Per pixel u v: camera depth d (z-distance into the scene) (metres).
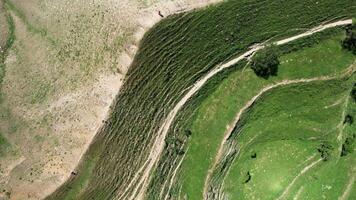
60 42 55.78
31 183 54.19
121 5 54.81
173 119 57.66
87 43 55.16
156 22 54.34
